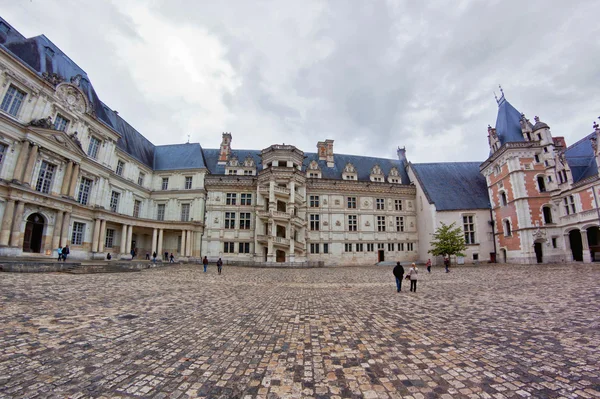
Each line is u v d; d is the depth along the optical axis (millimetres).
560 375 4590
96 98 37094
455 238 35094
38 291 11500
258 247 39625
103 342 5988
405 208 47625
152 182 45594
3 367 4602
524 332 6887
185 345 6020
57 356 5145
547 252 34344
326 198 45188
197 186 44188
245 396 4012
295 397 4004
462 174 48094
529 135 37750
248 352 5711
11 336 6031
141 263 31141
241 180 43281
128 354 5398
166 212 43688
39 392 3898
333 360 5348
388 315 8977
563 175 34344
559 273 21156
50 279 15469
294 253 39031
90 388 4070
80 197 32500
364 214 45812
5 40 26422
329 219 44594
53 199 28031
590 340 6172
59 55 32750
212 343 6195
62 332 6488
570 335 6547
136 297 11570
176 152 48281
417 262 44281
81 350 5488
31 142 26438
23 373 4434
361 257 44344
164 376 4551
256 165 48156
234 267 34875
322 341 6441
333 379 4570
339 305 10734
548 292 12633
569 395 3977
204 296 12539
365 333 7047
